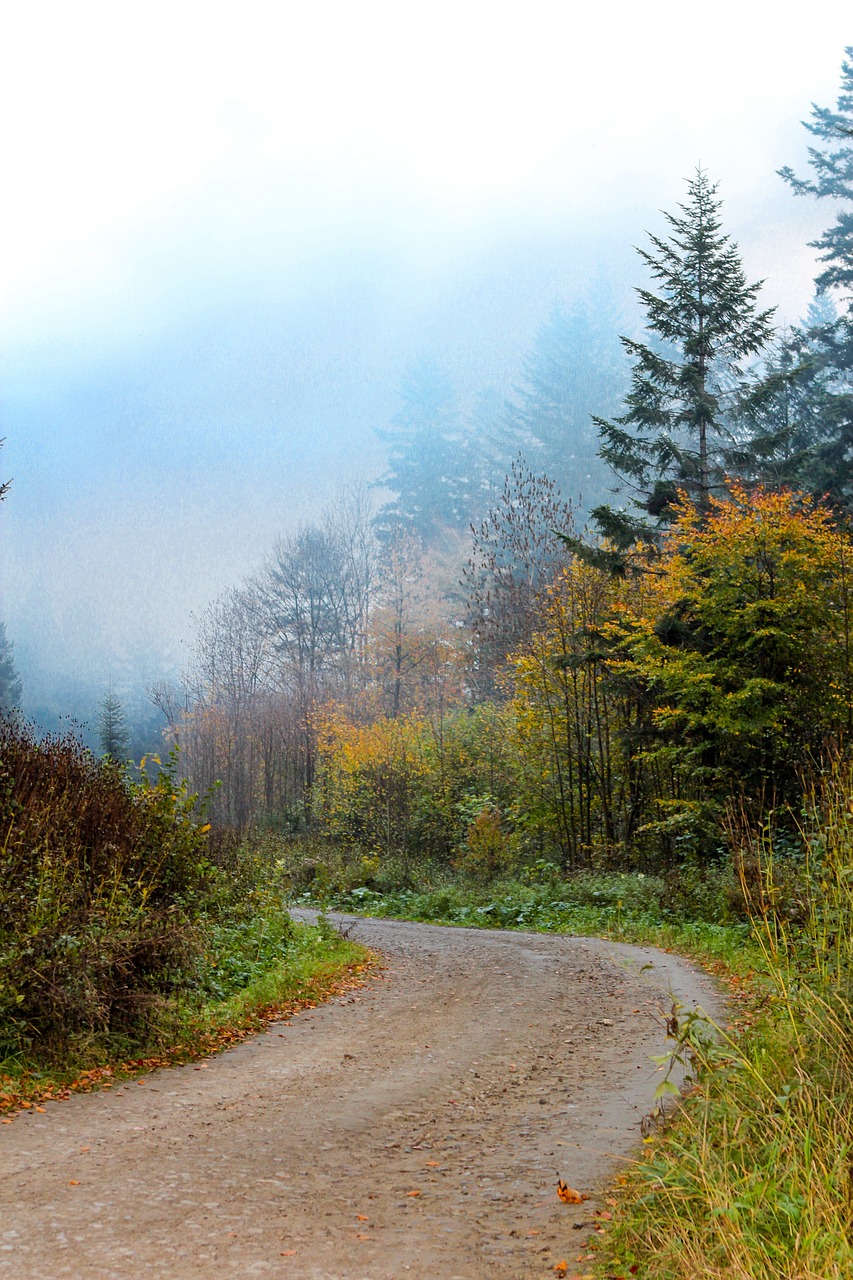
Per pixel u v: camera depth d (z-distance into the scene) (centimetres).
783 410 4259
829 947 739
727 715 2209
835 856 775
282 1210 557
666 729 2550
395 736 4100
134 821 1392
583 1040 1023
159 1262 479
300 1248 500
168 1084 865
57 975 917
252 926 1562
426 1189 593
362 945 1823
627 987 1332
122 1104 791
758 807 2133
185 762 5791
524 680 3089
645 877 2392
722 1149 543
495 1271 470
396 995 1355
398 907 2869
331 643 6525
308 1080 880
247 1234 519
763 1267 420
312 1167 636
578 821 3016
